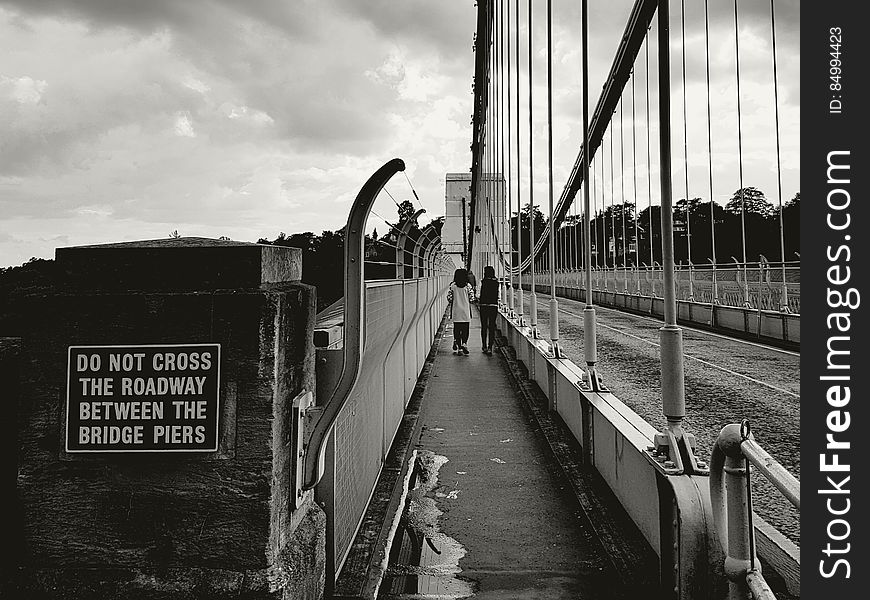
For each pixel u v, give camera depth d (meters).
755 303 15.17
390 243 5.48
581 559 3.08
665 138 2.75
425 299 9.19
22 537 1.92
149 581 1.86
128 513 1.90
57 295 1.92
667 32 2.81
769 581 2.45
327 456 2.47
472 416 6.48
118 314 1.91
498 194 21.73
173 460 1.89
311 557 2.16
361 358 2.23
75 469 1.91
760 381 8.41
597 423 4.18
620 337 14.66
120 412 1.90
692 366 9.85
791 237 36.88
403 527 3.45
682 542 2.33
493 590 2.76
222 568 1.87
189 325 1.91
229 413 1.89
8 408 1.97
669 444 2.69
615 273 30.55
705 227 44.41
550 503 3.89
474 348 12.89
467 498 4.01
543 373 7.23
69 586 1.88
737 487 1.92
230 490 1.88
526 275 48.09
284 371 2.01
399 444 4.99
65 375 1.91
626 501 3.40
